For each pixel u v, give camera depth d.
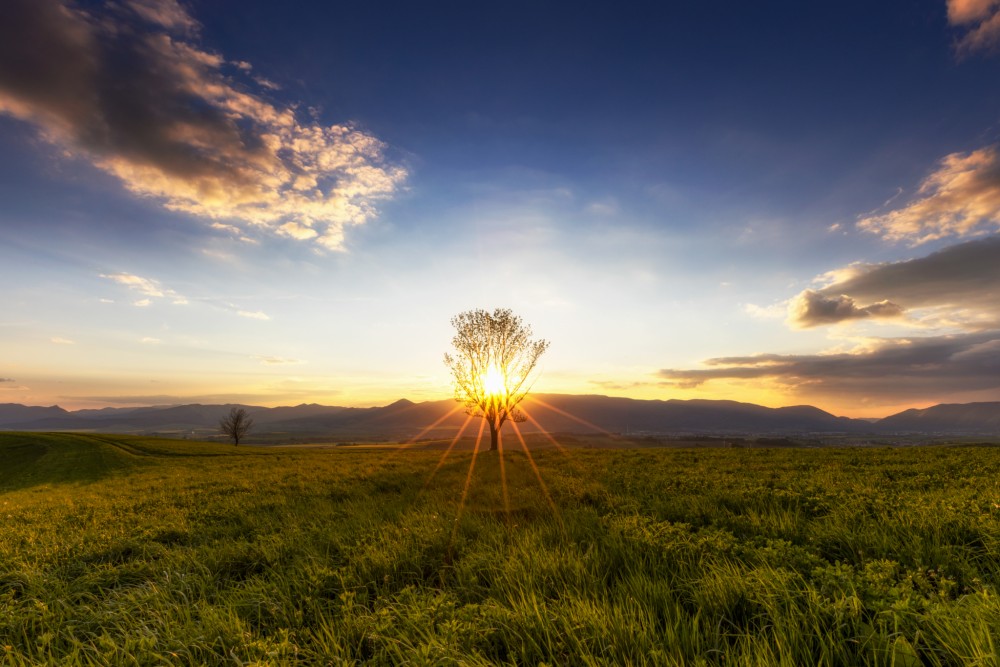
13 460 66.00
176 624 5.79
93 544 10.89
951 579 5.38
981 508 8.84
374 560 7.81
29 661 5.12
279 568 8.09
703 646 4.51
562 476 20.06
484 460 32.62
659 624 5.02
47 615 6.35
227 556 9.20
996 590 5.15
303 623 5.94
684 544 7.48
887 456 25.95
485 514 11.77
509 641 4.84
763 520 9.59
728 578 5.78
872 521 8.38
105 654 5.02
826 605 4.83
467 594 6.39
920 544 6.83
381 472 26.66
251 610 6.36
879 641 4.12
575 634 4.70
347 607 5.91
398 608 5.90
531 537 8.62
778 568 5.91
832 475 17.08
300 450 83.06
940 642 4.04
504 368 49.62
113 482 32.62
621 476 19.31
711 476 18.22
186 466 46.16
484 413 49.78
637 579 6.18
